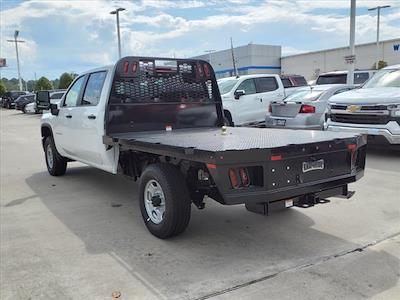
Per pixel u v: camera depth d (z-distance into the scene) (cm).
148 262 412
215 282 367
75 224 532
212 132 587
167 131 624
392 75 980
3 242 474
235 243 456
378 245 438
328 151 442
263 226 508
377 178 720
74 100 708
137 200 642
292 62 6094
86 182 771
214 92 691
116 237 482
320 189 437
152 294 350
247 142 447
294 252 427
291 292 346
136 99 612
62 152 780
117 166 588
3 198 673
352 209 559
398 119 821
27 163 1016
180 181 450
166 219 451
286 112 1051
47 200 652
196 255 426
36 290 362
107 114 589
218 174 385
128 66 603
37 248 454
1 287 368
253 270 389
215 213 564
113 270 396
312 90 1105
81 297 348
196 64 668
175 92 647
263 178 400
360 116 869
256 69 6056
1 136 1692
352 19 1861
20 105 3775
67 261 418
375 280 364
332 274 376
